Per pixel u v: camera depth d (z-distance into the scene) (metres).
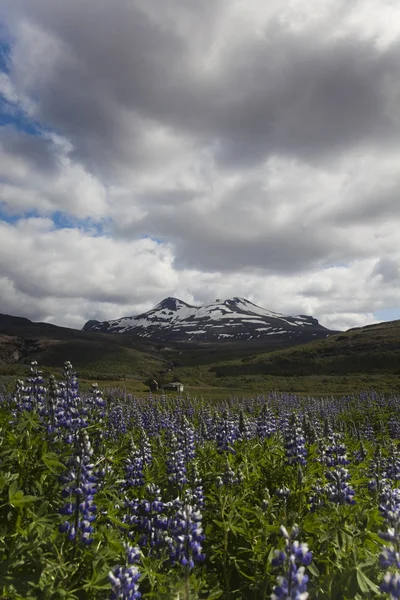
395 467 10.19
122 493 8.34
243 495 7.86
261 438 12.51
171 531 5.65
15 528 5.74
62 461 7.18
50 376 8.59
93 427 9.89
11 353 164.88
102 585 5.10
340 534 6.25
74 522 5.76
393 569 4.78
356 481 9.41
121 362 155.00
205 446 12.39
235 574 6.88
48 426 8.08
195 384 77.06
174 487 8.80
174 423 15.42
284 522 6.57
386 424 25.48
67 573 5.16
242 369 118.06
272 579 5.70
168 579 5.52
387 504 6.87
